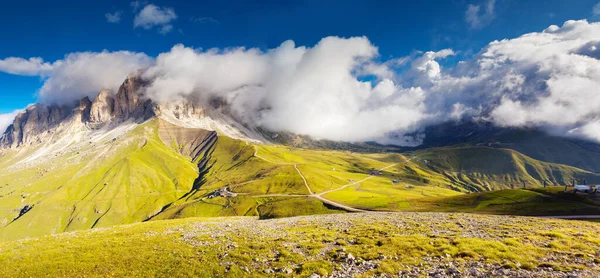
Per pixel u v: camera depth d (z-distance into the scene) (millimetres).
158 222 71375
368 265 26828
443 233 39406
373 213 71188
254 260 31188
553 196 111000
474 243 31234
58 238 51094
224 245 38281
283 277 25828
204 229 53375
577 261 25047
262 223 59844
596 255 26688
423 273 23844
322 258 30328
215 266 29875
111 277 29031
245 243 38781
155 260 33250
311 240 39000
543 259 26062
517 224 45469
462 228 43094
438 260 27047
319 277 25031
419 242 33062
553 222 47812
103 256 36219
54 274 31062
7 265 35125
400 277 23500
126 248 39594
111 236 50594
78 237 50938
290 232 46094
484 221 49938
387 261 27359
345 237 39844
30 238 53094
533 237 34312
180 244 40344
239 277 26812
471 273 23172
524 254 27531
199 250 36438
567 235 35469
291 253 32812
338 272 25906
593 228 41219
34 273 31688
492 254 27422
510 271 23094
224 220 75812
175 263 31734
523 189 125188
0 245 47844
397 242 33656
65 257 36688
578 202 103312
